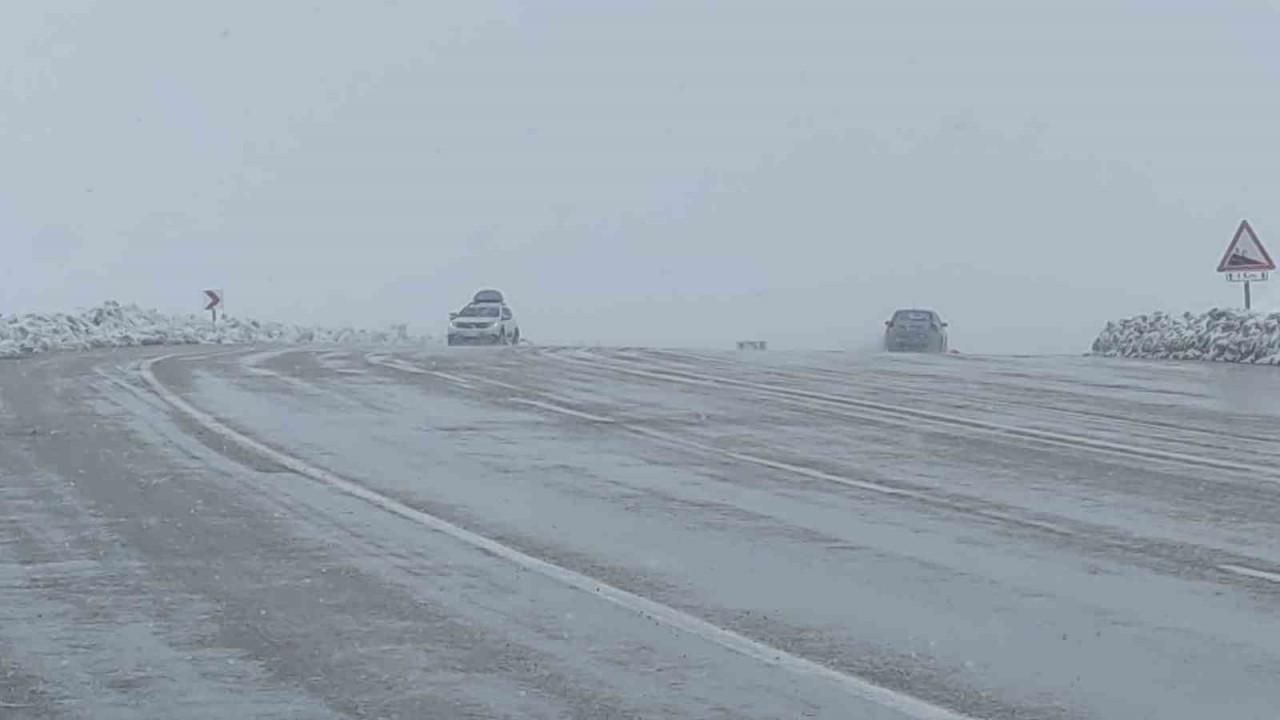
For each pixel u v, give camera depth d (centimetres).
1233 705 805
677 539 1222
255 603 1012
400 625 959
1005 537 1240
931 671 865
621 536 1231
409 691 826
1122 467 1612
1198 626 964
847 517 1321
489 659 885
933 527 1279
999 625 966
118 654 898
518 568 1116
